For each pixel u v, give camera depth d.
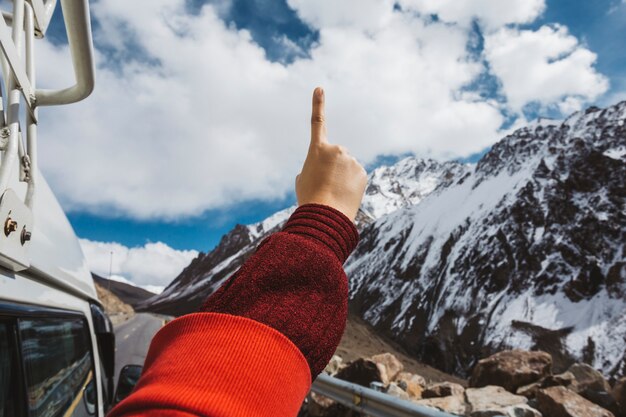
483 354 147.00
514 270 170.12
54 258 1.63
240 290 0.50
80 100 0.87
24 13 0.82
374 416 5.41
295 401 0.46
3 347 1.09
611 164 179.88
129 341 25.69
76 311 2.08
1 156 0.74
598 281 148.88
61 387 1.69
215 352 0.44
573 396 6.62
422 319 178.25
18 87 0.75
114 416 0.41
